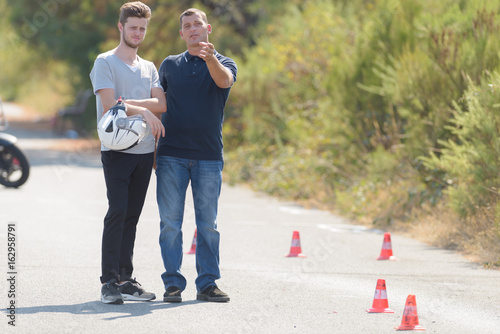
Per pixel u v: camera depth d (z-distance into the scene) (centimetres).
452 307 1670
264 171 4434
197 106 1647
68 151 6341
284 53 5059
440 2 3184
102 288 1617
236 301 1681
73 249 2261
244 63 6022
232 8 6694
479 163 2438
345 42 4328
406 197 3039
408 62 2995
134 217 1670
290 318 1541
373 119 3625
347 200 3328
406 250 2431
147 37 6675
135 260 2144
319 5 5166
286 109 5038
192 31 1647
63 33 8438
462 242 2455
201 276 1680
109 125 1562
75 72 8938
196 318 1520
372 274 2036
